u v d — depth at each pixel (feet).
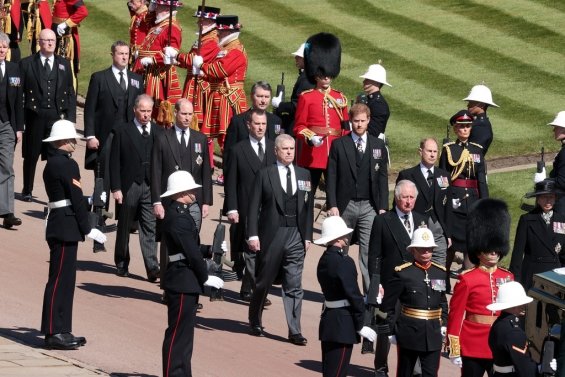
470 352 172.45
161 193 216.54
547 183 205.46
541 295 175.42
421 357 175.32
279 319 216.13
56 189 182.70
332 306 171.63
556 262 206.08
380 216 196.65
